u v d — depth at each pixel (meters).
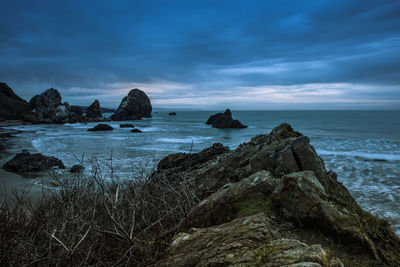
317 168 5.57
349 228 3.53
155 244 4.05
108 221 4.26
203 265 2.63
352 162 15.62
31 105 71.12
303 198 3.95
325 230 3.72
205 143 26.81
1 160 17.45
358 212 4.26
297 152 5.80
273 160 6.15
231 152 8.96
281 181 4.31
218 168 7.39
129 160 16.77
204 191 6.70
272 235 3.14
